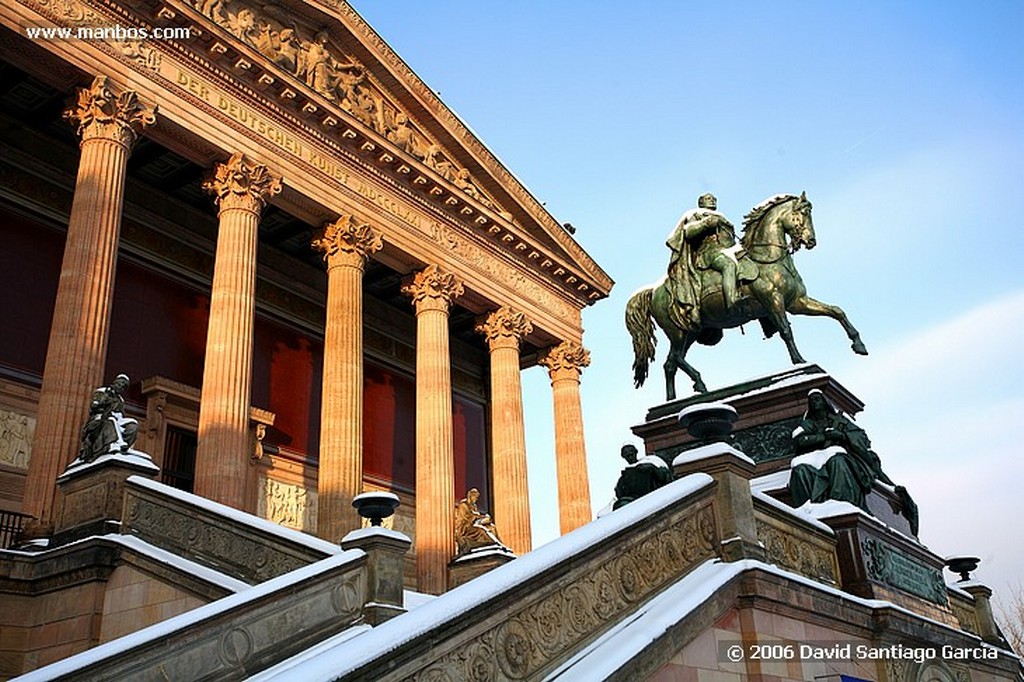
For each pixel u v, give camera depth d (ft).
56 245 96.84
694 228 60.13
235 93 95.76
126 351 100.07
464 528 97.60
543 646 22.29
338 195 105.40
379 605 42.39
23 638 53.47
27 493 65.36
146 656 33.55
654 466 43.93
